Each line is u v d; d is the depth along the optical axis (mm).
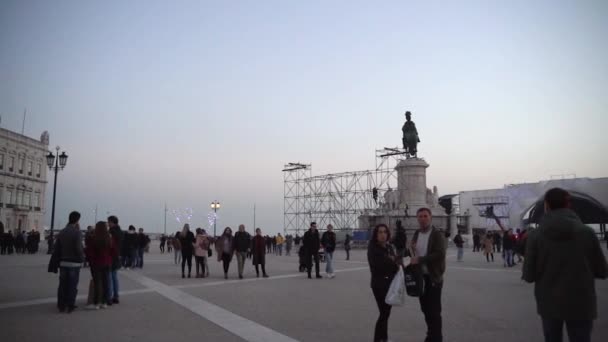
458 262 27125
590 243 4785
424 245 6934
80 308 10570
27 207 73125
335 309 10461
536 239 5012
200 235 18250
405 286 6754
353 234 50062
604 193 60844
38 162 77312
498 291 13727
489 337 7738
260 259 18422
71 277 10039
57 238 10148
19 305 10883
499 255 34344
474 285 15242
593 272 4828
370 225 48344
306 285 15414
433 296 6777
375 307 10766
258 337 7648
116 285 11258
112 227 13414
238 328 8336
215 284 15594
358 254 37500
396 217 45500
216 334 7863
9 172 69438
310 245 18109
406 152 48906
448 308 10680
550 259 4855
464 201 72500
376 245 7105
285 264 26875
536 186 65750
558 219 4883
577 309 4668
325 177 57906
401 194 46875
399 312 10180
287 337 7664
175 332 8008
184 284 15547
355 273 20172
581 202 65250
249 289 14188
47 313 9867
